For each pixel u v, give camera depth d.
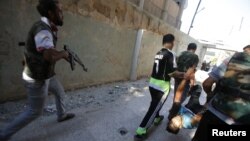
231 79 1.44
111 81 5.23
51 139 2.28
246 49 2.17
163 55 2.35
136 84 5.59
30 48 1.76
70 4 3.42
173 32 8.79
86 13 3.81
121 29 5.01
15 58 2.85
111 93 4.32
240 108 1.38
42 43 1.66
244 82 1.36
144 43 6.15
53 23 1.91
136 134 2.51
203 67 12.91
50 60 1.71
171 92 5.32
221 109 1.49
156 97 2.44
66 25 3.46
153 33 6.71
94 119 2.95
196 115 2.26
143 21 5.97
